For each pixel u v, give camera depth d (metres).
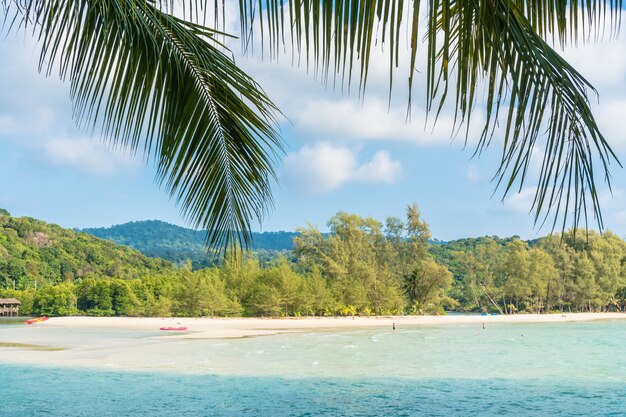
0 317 98.38
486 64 1.57
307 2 1.58
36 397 19.05
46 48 2.40
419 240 84.19
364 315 78.69
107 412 16.94
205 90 2.98
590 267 99.00
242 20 1.70
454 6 1.67
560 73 1.56
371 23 1.49
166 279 91.88
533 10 1.94
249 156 3.22
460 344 39.47
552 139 1.55
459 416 16.62
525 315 91.25
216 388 20.75
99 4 2.56
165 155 3.04
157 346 37.09
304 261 81.56
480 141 1.57
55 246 142.25
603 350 35.50
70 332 52.69
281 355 31.50
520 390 20.73
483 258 108.88
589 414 16.91
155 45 2.69
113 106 2.75
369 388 20.89
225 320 71.62
